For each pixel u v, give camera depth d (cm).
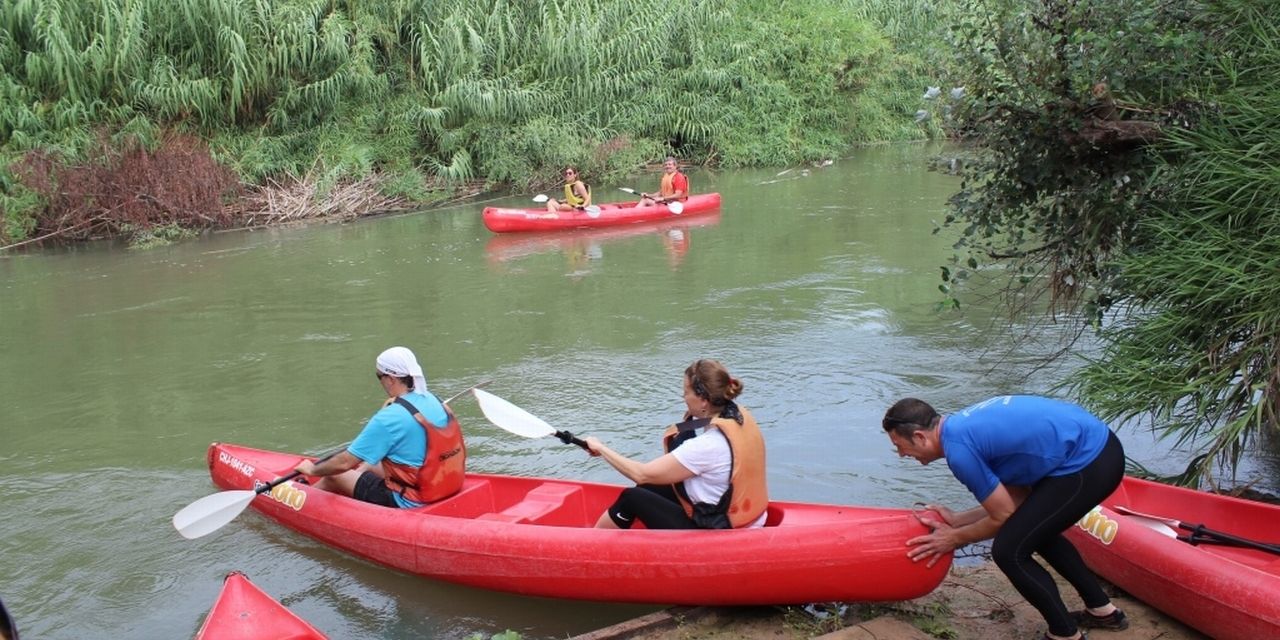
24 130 1712
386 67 2103
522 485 577
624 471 464
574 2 2220
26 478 691
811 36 2914
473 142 2097
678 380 846
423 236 1616
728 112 2578
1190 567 425
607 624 490
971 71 625
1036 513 393
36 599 530
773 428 729
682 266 1307
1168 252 556
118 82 1784
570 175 1644
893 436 413
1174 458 652
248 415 803
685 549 459
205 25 1836
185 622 506
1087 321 644
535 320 1060
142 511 636
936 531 420
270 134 1944
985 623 446
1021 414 392
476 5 2123
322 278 1303
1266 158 534
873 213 1681
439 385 857
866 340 937
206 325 1082
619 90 2358
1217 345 530
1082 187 627
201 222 1725
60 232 1622
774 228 1572
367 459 538
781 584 443
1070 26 595
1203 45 584
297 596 527
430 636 484
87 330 1075
